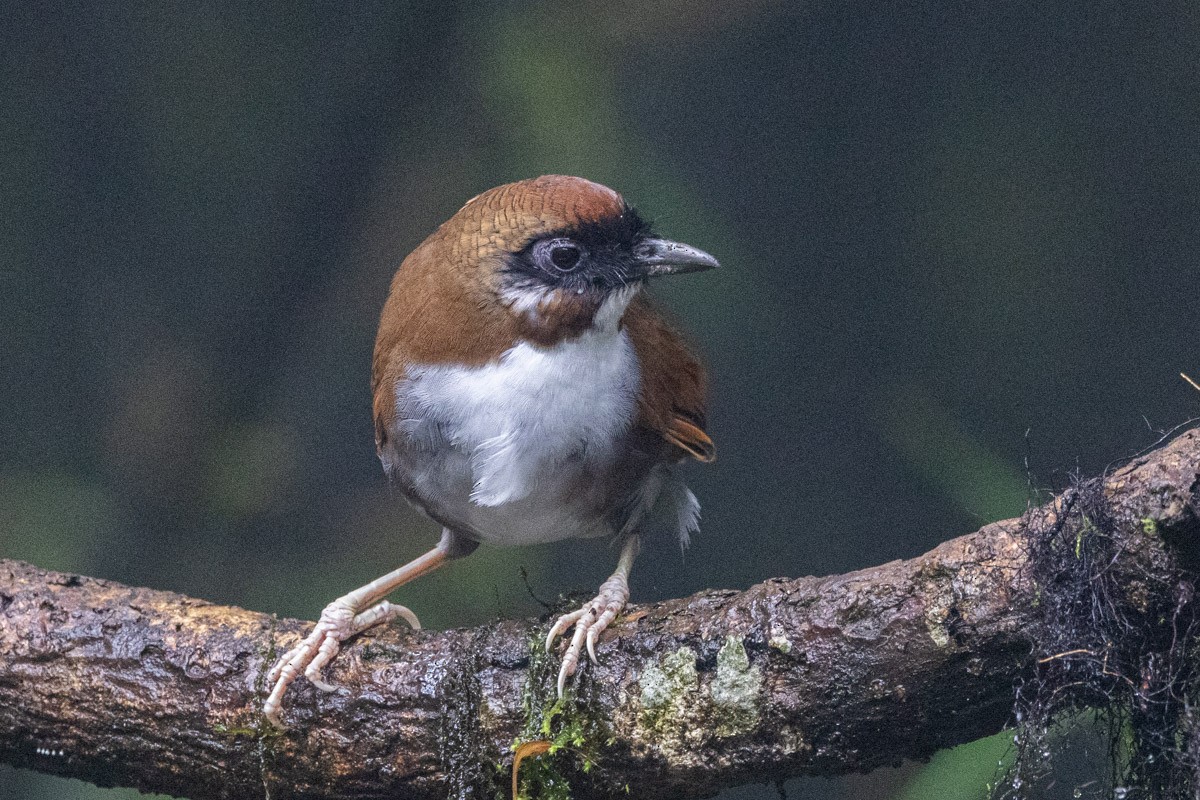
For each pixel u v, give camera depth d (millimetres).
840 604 5227
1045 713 4824
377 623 6055
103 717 5961
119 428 12734
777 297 13141
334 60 12773
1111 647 4707
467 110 12359
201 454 12586
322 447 12789
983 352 13016
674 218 12438
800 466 13180
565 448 6590
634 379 6695
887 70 13219
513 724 5613
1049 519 4910
